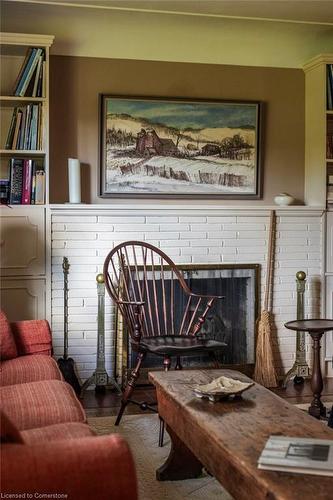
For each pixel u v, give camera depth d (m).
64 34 4.51
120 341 4.43
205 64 4.78
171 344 3.57
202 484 2.76
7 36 4.15
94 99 4.60
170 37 4.68
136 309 3.60
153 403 3.71
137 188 4.66
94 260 4.43
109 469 1.44
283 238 4.76
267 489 1.66
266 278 4.73
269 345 4.60
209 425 2.17
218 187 4.79
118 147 4.62
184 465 2.80
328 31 4.84
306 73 4.93
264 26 4.70
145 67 4.68
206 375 2.93
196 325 3.92
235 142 4.81
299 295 4.67
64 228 4.36
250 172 4.84
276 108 4.92
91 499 1.43
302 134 4.95
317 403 3.76
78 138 4.59
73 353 4.43
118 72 4.63
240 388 2.55
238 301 4.72
